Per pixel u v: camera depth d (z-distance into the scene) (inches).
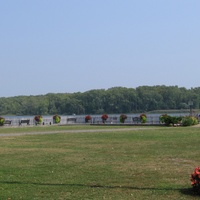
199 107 4343.0
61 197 405.4
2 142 990.4
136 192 423.2
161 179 488.7
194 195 406.6
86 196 408.2
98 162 628.4
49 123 2228.1
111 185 459.5
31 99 4899.1
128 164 603.5
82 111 4574.3
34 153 753.6
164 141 942.4
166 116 1743.4
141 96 4475.9
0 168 580.7
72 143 941.8
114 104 4478.3
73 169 567.2
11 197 405.7
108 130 1422.2
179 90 4520.2
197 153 711.1
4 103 4926.2
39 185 462.6
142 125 1800.0
